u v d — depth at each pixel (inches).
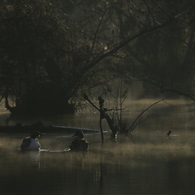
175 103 3875.5
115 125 2277.3
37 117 3085.6
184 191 1227.2
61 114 3206.2
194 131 2353.6
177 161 1589.6
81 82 3184.1
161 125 2596.0
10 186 1272.1
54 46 3070.9
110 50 3346.5
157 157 1663.4
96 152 1761.8
